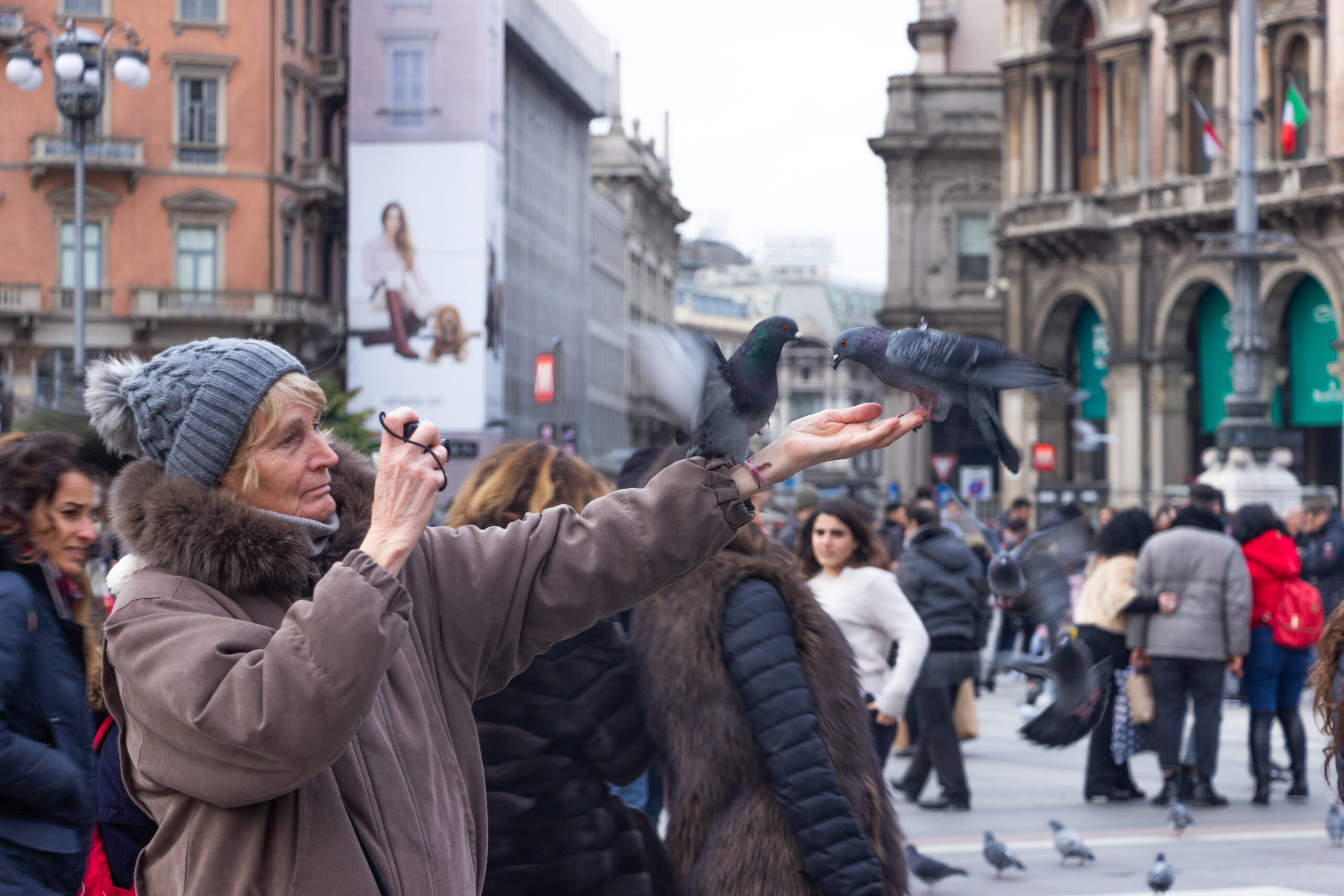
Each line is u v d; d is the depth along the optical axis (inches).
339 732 100.3
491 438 1847.9
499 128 1911.9
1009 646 723.4
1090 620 438.0
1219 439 962.7
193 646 102.8
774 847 150.6
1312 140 1424.7
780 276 6205.7
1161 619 428.5
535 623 122.1
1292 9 1430.9
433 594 119.8
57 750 163.0
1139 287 1608.0
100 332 1812.3
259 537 108.4
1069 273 1692.9
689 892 153.9
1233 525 446.3
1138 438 1603.1
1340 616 173.9
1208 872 337.7
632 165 3624.5
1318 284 1451.8
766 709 150.9
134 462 113.6
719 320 5570.9
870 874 148.3
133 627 105.7
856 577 307.0
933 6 2069.4
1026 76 1737.2
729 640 153.9
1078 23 1716.3
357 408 1819.6
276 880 104.3
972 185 2028.8
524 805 152.9
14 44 1781.5
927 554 417.4
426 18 1838.1
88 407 117.0
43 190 1798.7
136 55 909.8
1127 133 1626.5
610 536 121.0
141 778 108.9
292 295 1850.4
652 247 3939.5
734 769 153.1
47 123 1797.5
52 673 165.2
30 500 169.2
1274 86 1461.6
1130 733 439.5
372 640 101.1
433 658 119.0
